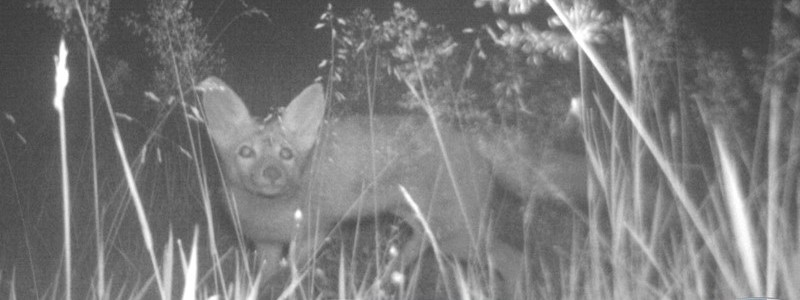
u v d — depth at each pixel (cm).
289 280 552
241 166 560
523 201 568
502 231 573
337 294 539
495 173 567
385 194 563
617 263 500
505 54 533
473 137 564
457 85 551
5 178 619
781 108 534
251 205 561
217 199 580
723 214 520
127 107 654
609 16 505
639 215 504
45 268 564
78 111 656
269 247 564
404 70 525
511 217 573
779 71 512
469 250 556
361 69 548
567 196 566
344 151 561
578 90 549
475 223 563
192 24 543
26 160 633
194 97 566
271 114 562
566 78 548
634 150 506
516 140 564
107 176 604
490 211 566
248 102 725
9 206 602
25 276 561
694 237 516
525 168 565
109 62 636
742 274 496
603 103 573
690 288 506
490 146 564
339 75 554
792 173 517
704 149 571
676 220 546
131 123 643
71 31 517
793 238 508
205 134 616
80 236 580
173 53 537
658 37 516
